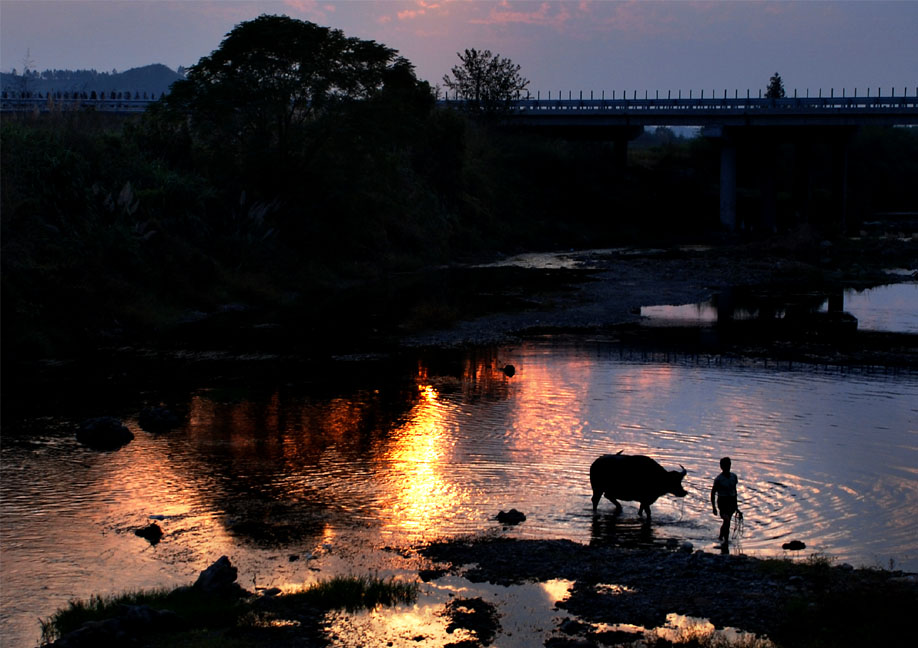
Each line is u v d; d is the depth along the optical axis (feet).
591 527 46.98
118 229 127.24
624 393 78.74
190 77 168.66
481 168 292.61
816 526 46.57
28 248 113.39
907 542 44.06
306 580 39.86
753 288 160.66
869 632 32.81
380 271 188.55
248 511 49.62
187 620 34.63
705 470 56.29
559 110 326.44
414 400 76.95
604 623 34.68
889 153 433.89
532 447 61.82
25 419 70.90
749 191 351.67
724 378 85.15
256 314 132.57
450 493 52.47
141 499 51.80
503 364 93.50
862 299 146.20
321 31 170.19
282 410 73.77
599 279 175.73
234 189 169.07
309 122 177.27
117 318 116.06
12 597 38.70
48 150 131.54
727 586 38.06
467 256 229.04
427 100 246.27
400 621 35.09
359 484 54.29
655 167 365.20
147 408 71.36
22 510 49.90
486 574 39.96
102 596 38.50
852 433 64.54
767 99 298.97
